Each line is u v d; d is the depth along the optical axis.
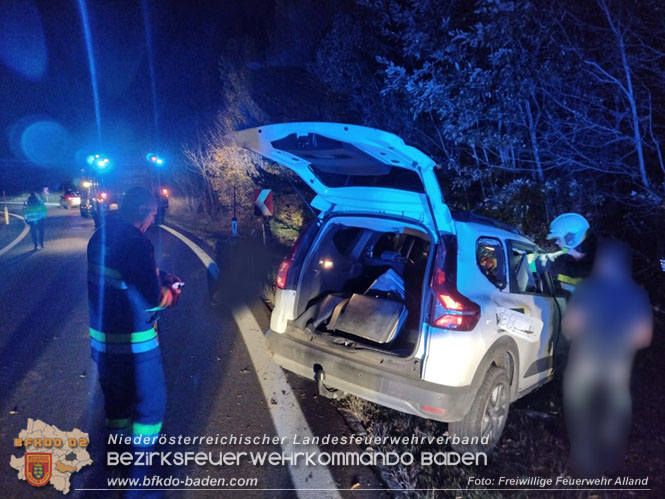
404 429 4.23
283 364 4.38
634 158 6.20
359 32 9.78
